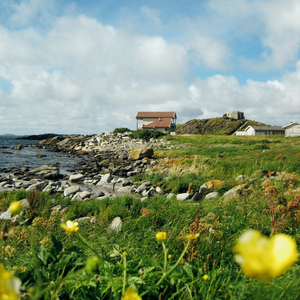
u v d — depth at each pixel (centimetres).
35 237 346
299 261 235
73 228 164
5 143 5762
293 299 171
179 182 1212
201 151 2908
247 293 179
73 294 196
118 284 194
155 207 593
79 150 4106
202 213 496
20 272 205
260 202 455
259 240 57
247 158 1812
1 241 295
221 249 297
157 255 307
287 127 5725
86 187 1422
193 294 199
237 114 12494
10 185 1394
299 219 314
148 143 4578
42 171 1783
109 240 378
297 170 1160
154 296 198
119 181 1595
